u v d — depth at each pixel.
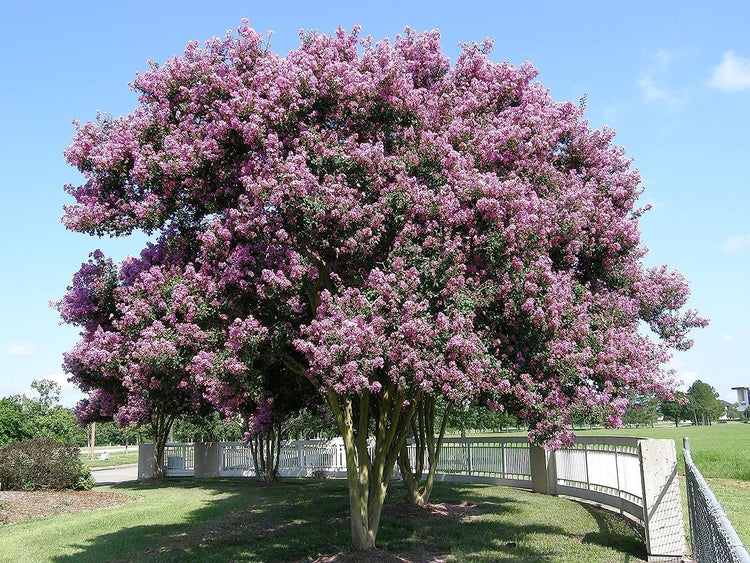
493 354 8.34
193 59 9.54
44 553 10.12
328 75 8.65
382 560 9.06
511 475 17.44
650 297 11.34
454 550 9.54
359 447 9.92
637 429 67.06
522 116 9.90
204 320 8.61
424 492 13.99
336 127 8.99
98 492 18.08
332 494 16.59
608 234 10.27
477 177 8.41
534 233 8.45
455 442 19.45
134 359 8.82
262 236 8.52
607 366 8.70
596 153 11.36
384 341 7.68
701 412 96.56
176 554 9.78
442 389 7.56
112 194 9.54
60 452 18.36
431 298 8.09
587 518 11.88
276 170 8.09
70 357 11.32
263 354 9.16
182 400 15.39
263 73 8.74
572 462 14.88
